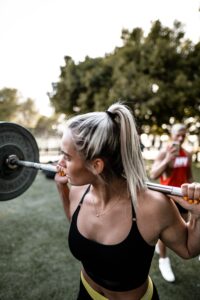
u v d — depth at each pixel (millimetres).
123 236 855
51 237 3498
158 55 12227
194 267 2725
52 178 7410
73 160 850
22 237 3490
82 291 1060
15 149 1554
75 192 1072
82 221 959
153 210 834
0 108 27078
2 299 2205
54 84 16875
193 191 754
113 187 875
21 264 2783
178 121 13398
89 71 14742
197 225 850
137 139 855
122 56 13305
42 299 2217
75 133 832
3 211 4602
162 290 2312
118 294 932
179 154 2635
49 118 27766
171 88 12195
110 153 831
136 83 12344
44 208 4781
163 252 2562
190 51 12633
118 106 854
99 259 892
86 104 14781
